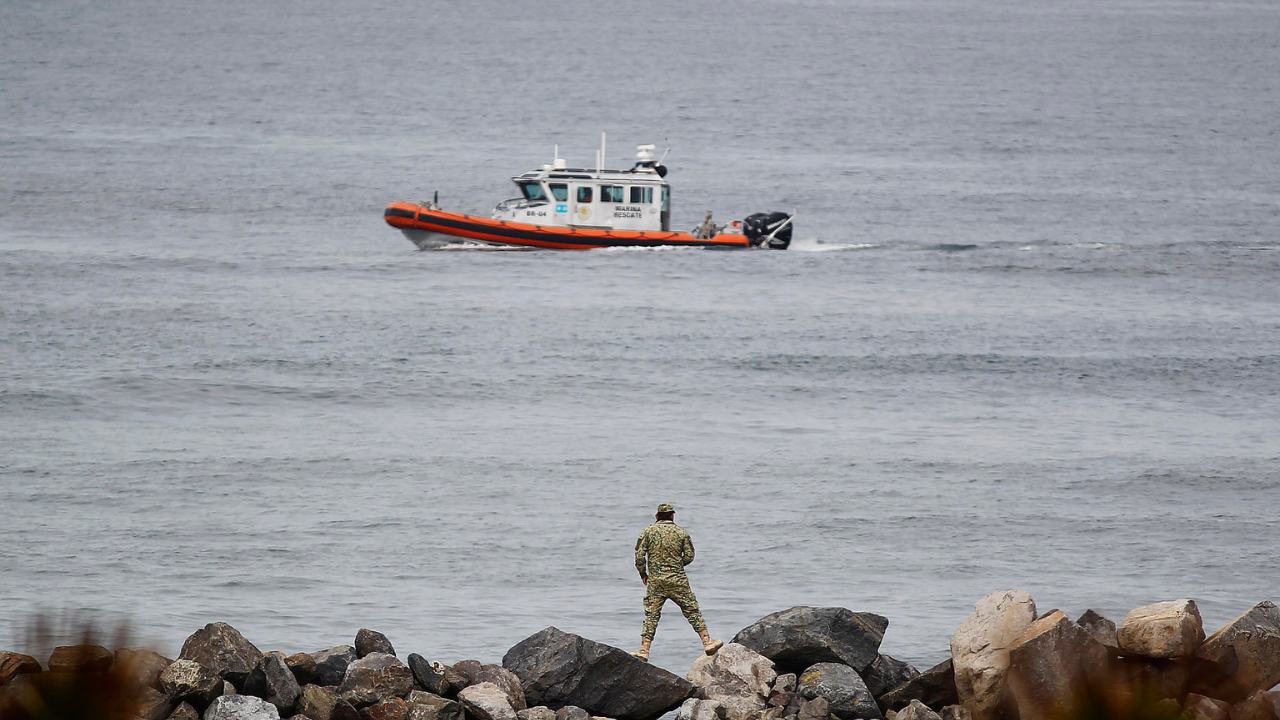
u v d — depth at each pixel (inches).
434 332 6742.1
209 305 7244.1
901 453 4672.7
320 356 6151.6
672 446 4746.6
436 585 3073.3
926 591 3070.9
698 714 1768.0
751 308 7504.9
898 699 1839.3
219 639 1796.3
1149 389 5925.2
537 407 5378.9
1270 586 3149.6
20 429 4749.0
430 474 4269.2
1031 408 5531.5
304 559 3265.3
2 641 2549.2
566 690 1813.5
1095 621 1733.5
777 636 1899.6
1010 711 1691.7
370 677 1788.9
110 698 1294.3
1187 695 1642.5
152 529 3518.7
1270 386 6008.9
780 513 3831.2
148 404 5221.5
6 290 7436.0
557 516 3762.3
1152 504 3996.1
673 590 1957.4
